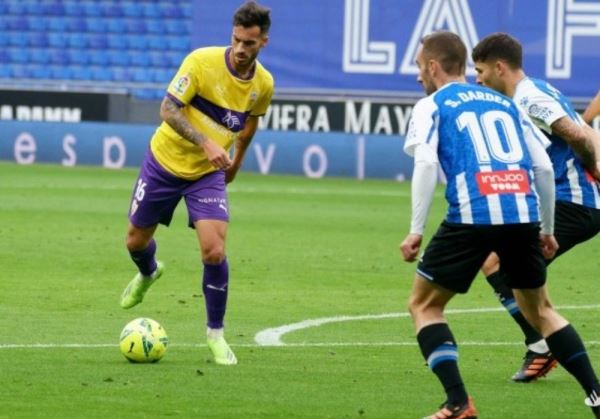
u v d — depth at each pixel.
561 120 24.03
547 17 83.44
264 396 22.86
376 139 83.00
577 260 48.00
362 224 58.16
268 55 87.38
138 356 25.88
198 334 30.05
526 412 22.14
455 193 20.83
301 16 86.69
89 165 86.50
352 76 86.50
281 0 87.00
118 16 102.00
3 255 44.50
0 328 30.20
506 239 20.97
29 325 30.75
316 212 62.94
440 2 84.94
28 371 24.77
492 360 27.36
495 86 24.48
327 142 83.62
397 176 82.75
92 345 28.08
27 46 102.88
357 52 86.25
